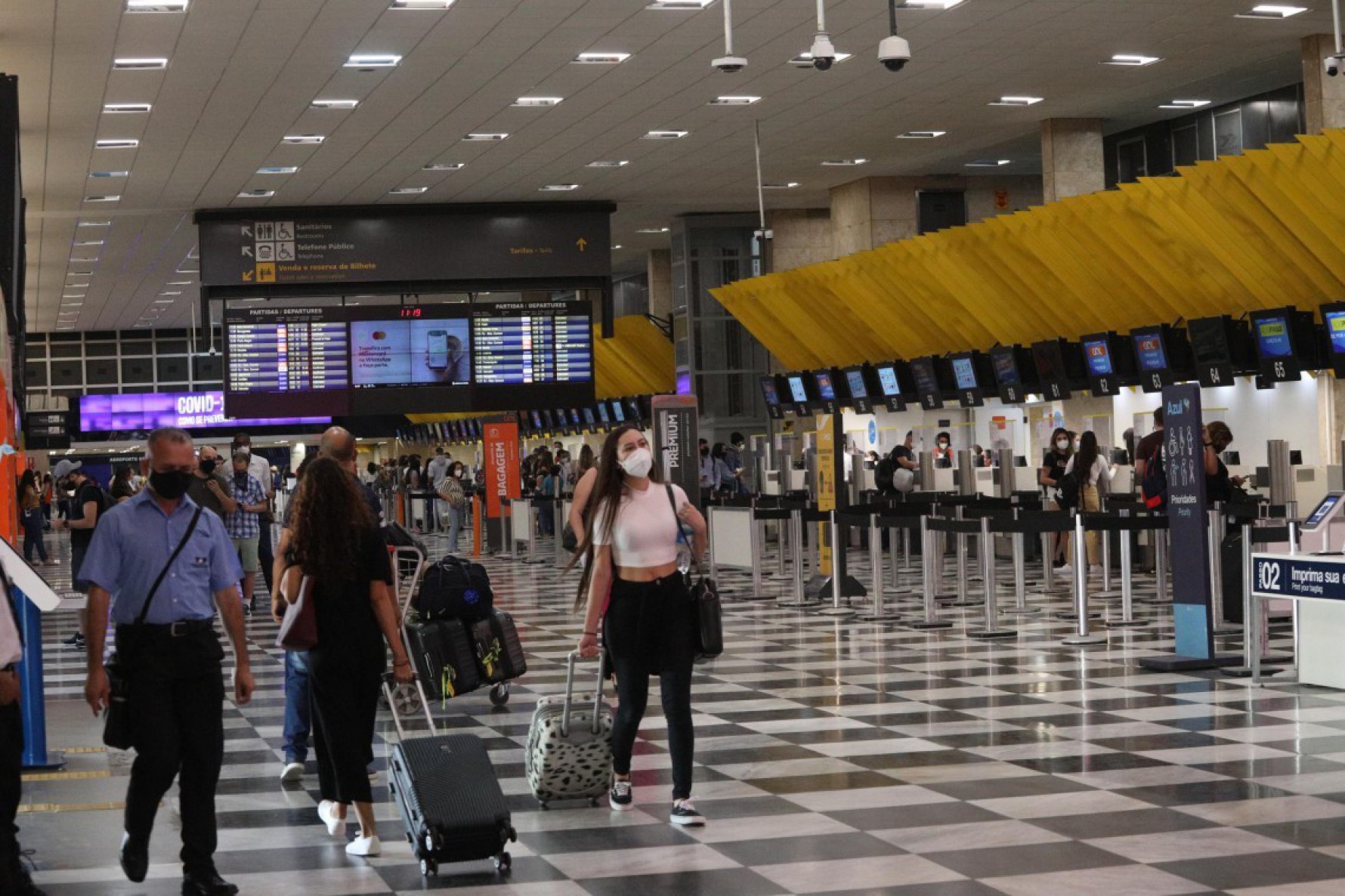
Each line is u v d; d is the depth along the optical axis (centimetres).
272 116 1902
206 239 2445
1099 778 661
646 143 2175
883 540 2316
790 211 2886
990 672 1009
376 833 580
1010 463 2153
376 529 568
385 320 2425
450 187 2422
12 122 1257
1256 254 1698
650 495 615
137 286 3638
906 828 581
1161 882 494
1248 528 956
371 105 1869
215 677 514
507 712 914
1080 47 1731
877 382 2480
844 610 1452
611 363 3578
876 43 1673
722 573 1945
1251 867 511
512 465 2672
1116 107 2089
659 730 823
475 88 1812
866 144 2264
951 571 1930
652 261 3406
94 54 1577
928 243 2188
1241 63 1855
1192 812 593
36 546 2630
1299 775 657
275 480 4356
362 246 2480
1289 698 870
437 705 951
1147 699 877
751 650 1169
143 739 502
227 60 1630
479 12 1498
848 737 785
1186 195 1706
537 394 2459
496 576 2103
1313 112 1723
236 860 565
